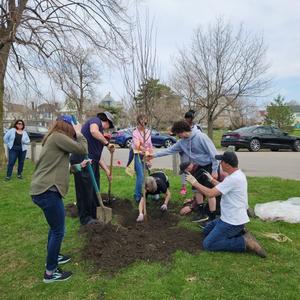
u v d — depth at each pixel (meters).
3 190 9.22
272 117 50.56
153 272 4.30
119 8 13.23
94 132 5.73
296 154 19.94
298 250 4.95
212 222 5.15
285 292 3.86
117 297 3.86
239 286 3.98
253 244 4.70
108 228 5.31
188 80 26.08
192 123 6.57
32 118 41.25
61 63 13.42
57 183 4.13
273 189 8.41
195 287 3.97
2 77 13.18
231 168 4.78
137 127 6.91
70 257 4.81
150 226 5.85
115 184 8.99
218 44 25.00
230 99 27.09
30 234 5.86
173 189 8.13
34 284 4.33
